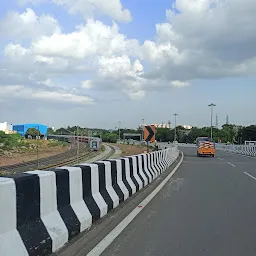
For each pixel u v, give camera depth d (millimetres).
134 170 12734
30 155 48906
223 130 121000
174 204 10047
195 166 25141
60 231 5703
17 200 4793
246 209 9445
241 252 5820
